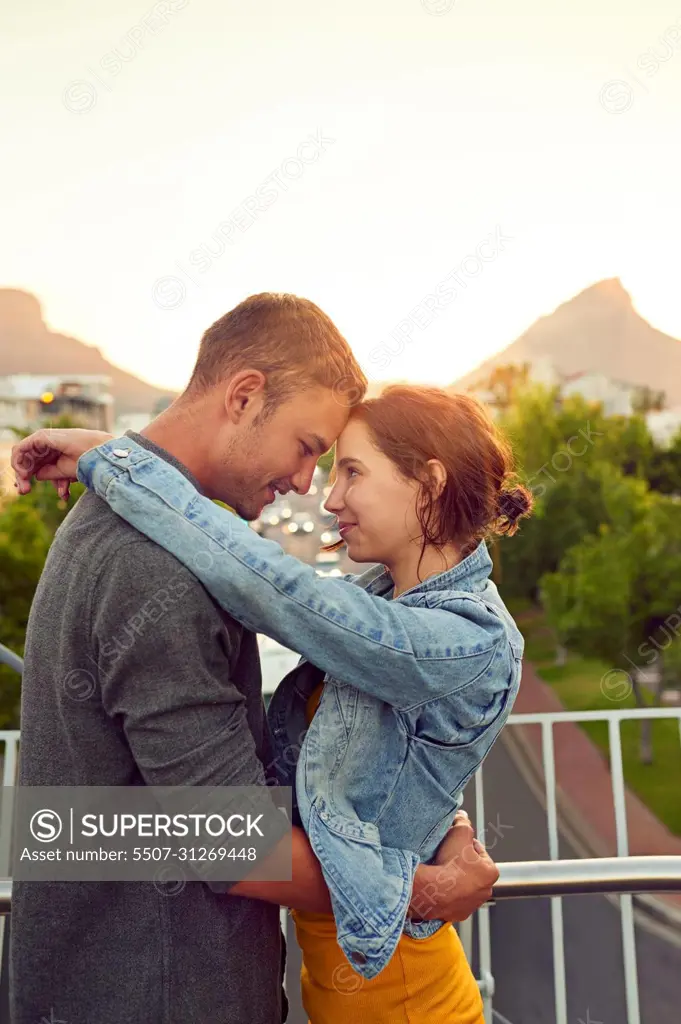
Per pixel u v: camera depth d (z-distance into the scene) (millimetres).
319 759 1002
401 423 1063
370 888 936
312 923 1082
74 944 946
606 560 22422
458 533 1083
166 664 878
